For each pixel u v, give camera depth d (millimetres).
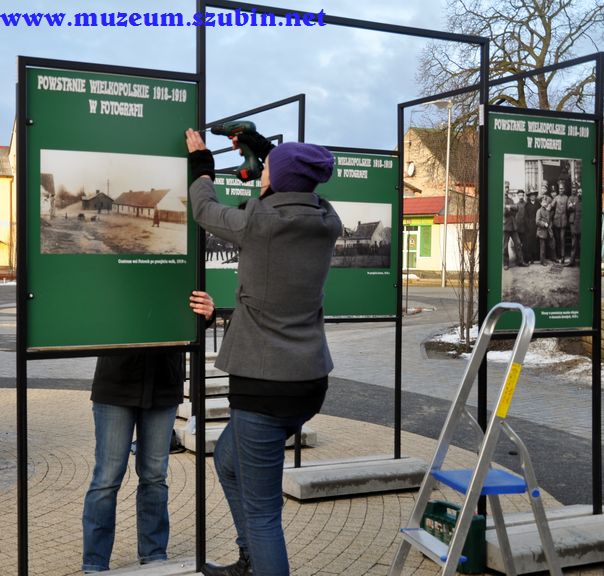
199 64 3436
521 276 4348
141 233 3342
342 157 5777
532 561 3857
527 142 4348
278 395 2795
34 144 3150
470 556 3896
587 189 4535
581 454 6734
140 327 3352
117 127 3287
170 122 3381
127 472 5938
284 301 2844
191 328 3449
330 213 3035
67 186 3209
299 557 4188
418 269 49250
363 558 4172
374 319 5883
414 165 49250
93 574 3447
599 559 4023
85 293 3252
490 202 4258
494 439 3053
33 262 3162
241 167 3299
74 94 3209
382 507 5121
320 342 2938
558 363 12398
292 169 2904
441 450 3406
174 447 6719
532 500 3115
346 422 8195
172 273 3404
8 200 60531
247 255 2879
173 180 3395
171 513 5012
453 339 16016
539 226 4395
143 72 3316
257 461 2857
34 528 4652
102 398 3643
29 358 3148
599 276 4555
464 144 16297
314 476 5324
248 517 2898
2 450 6727
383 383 10930
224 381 8812
